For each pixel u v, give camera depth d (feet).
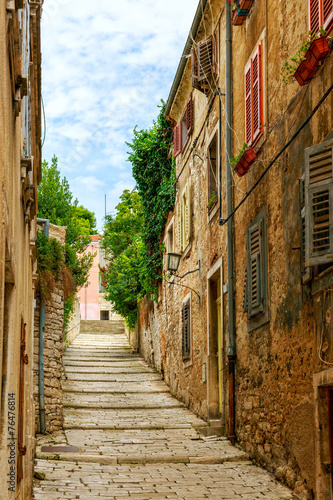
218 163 39.86
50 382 38.06
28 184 18.43
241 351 33.47
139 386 57.67
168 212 59.93
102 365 68.95
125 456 31.07
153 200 63.77
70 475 27.55
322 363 21.52
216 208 40.37
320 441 21.63
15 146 13.71
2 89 10.13
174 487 25.72
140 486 25.86
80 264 65.21
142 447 33.86
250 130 31.35
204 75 41.75
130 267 75.97
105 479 27.07
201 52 42.11
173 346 55.83
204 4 41.83
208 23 43.16
